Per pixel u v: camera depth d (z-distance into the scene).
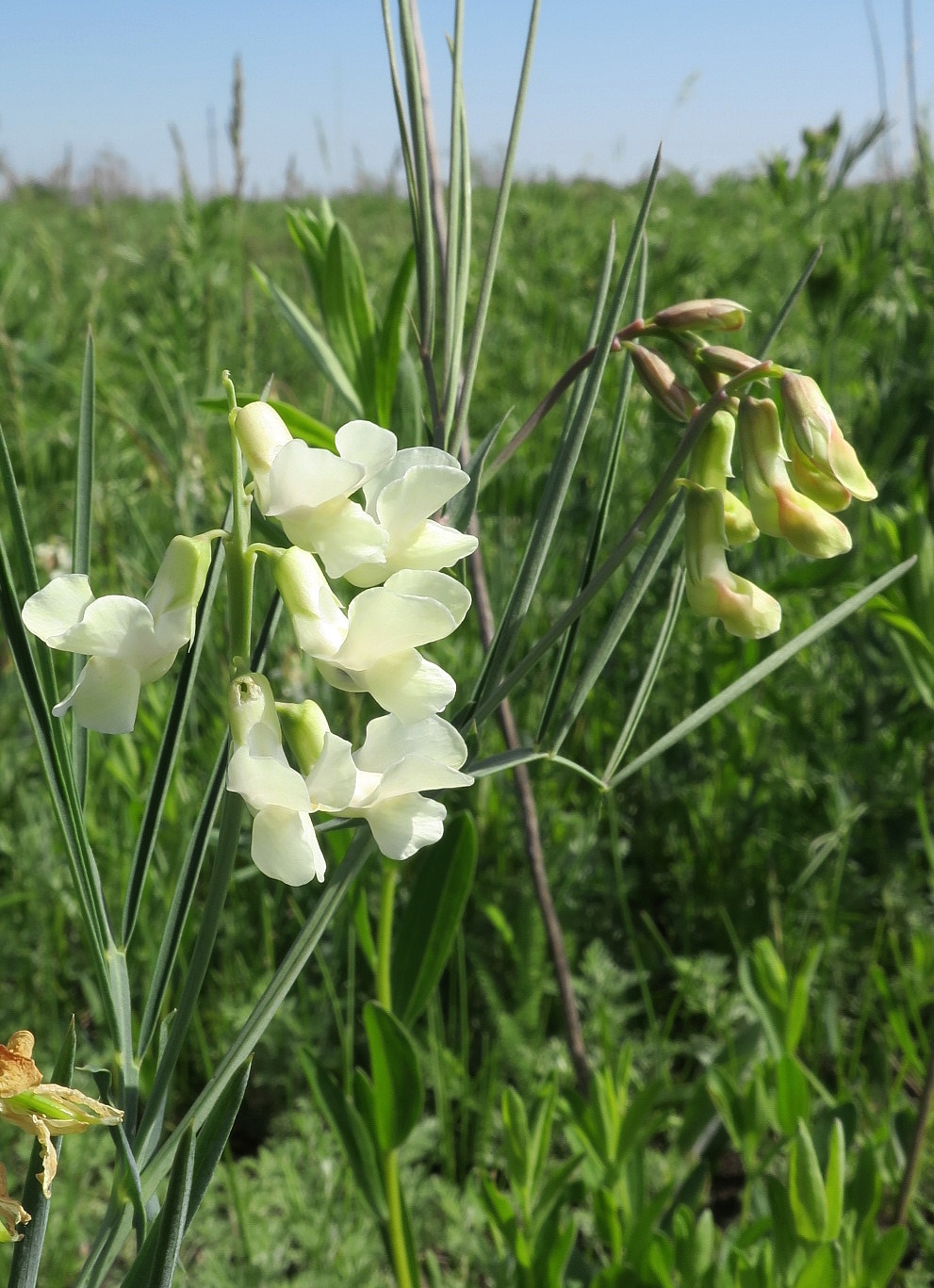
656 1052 0.30
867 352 0.53
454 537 0.13
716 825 0.37
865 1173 0.23
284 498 0.12
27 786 0.38
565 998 0.27
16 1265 0.13
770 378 0.15
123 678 0.12
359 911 0.23
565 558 0.45
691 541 0.15
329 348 0.24
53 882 0.32
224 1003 0.30
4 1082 0.13
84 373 0.15
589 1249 0.26
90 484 0.15
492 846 0.35
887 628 0.36
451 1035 0.33
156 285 0.72
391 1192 0.23
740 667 0.38
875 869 0.36
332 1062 0.31
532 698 0.40
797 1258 0.21
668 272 0.63
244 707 0.13
